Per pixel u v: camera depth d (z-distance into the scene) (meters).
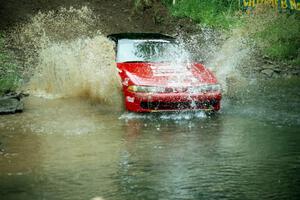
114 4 27.23
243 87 17.52
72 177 8.09
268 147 9.89
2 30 22.59
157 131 11.24
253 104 14.42
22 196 7.25
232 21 27.06
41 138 10.58
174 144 10.14
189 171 8.42
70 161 8.97
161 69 13.66
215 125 11.83
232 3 29.19
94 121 12.20
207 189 7.56
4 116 12.76
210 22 27.06
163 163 8.87
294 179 8.01
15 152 9.53
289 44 24.42
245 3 28.41
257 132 11.11
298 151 9.61
